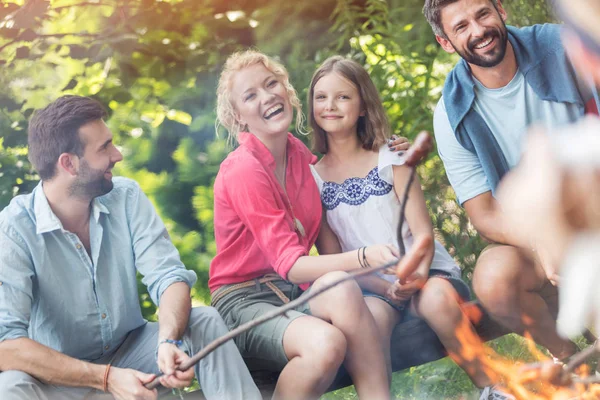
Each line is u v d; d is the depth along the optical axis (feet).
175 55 16.99
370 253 9.39
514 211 2.69
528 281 10.25
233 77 10.19
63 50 17.13
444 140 10.71
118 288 9.55
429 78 16.55
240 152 10.02
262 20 17.24
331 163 10.63
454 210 15.24
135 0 17.47
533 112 10.25
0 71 16.79
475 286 10.37
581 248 2.61
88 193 9.25
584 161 2.61
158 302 9.55
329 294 9.09
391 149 10.39
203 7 17.33
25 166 15.85
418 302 10.11
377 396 9.03
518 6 16.14
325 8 17.44
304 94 16.49
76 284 9.31
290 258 9.50
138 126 16.16
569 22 2.76
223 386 8.92
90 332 9.43
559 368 8.34
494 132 10.44
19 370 8.63
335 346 8.74
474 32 10.11
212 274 10.18
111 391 8.68
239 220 9.98
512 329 10.41
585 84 9.94
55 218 9.16
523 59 10.25
